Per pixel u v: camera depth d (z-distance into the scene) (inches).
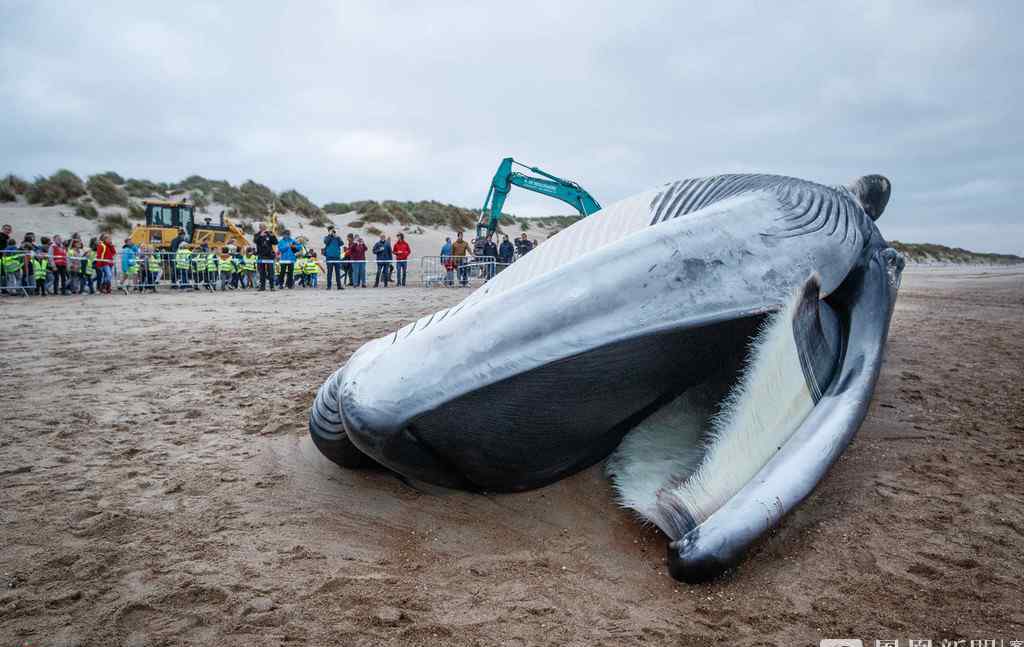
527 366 134.8
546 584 129.4
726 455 136.9
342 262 1035.9
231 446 208.2
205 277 972.6
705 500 132.4
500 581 130.6
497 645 109.7
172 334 440.5
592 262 141.1
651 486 148.6
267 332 446.3
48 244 889.5
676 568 123.2
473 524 154.6
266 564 135.3
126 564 134.5
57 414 242.8
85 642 108.7
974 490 168.4
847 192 208.2
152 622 114.8
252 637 110.4
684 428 158.1
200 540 145.6
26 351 371.9
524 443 150.1
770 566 134.3
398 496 169.5
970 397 250.7
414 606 120.7
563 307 137.2
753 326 151.9
